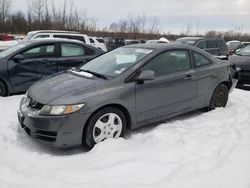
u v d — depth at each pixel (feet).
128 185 10.19
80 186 10.18
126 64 15.48
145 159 12.12
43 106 13.20
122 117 14.47
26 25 131.85
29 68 24.03
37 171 11.54
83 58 26.45
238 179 10.55
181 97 16.87
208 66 18.52
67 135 12.92
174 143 13.80
